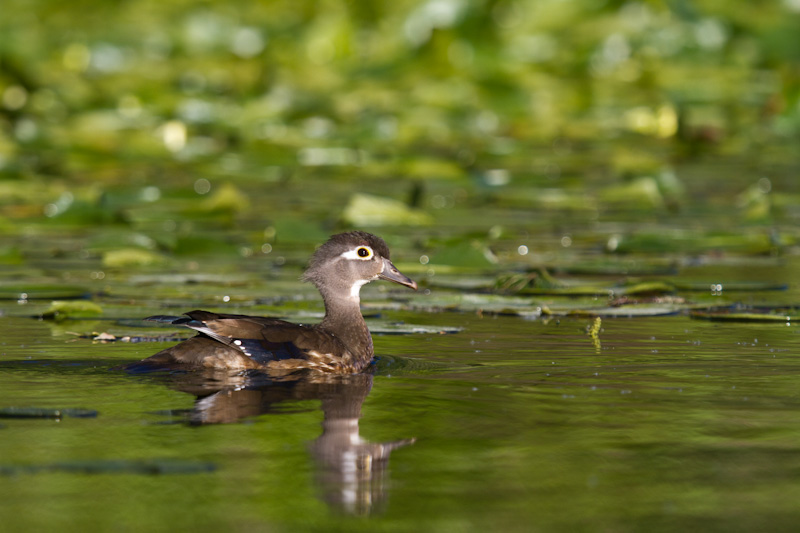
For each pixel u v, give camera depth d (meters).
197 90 34.16
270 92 33.41
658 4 36.91
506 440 8.27
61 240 19.50
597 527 6.59
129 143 28.05
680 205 23.30
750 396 9.63
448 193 25.50
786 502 6.99
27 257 17.70
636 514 6.79
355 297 12.18
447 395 9.71
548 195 23.48
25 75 31.59
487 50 35.06
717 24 36.38
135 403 9.29
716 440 8.27
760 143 31.45
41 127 29.25
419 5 36.09
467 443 8.19
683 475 7.49
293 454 7.89
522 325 13.20
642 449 8.05
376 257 12.32
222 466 7.62
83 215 19.95
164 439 8.22
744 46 36.12
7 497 7.00
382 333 12.68
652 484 7.31
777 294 15.12
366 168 26.81
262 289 14.88
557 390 9.88
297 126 31.61
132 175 26.66
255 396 9.62
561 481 7.36
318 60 35.91
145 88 33.12
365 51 36.00
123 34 38.03
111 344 11.80
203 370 10.47
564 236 20.12
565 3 37.12
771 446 8.12
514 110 32.78
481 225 20.83
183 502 6.94
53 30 38.09
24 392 9.62
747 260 18.03
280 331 10.90
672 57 36.03
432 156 29.39
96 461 7.68
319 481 7.33
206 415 8.94
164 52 37.66
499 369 10.77
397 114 31.77
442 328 12.88
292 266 17.03
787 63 34.25
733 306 14.10
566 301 14.42
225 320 10.75
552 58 35.88
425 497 7.06
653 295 14.70
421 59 34.91
